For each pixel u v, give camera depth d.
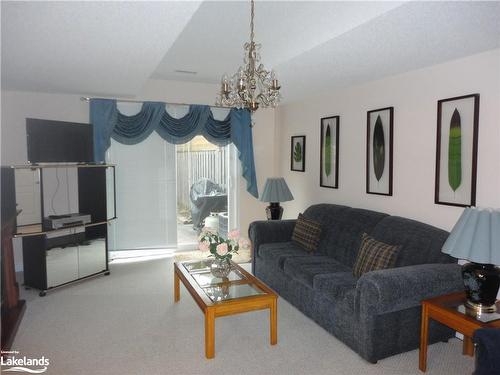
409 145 3.41
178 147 5.28
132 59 3.02
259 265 4.17
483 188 2.76
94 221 4.31
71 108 4.60
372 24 2.37
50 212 4.56
